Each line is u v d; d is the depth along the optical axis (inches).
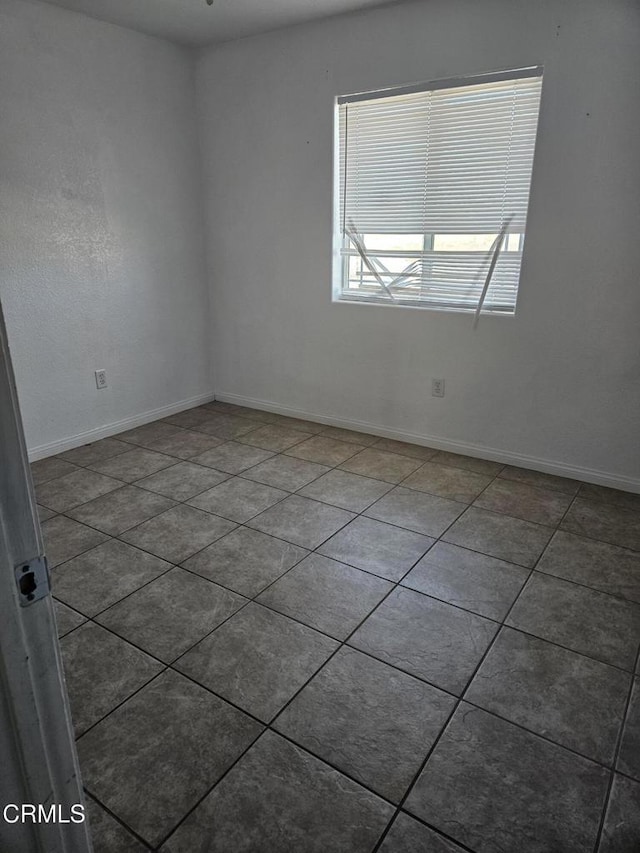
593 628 72.9
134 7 111.1
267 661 67.0
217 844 46.9
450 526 97.5
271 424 148.3
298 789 51.6
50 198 116.3
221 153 142.8
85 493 109.0
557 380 113.1
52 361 123.6
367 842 47.2
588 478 114.4
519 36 100.4
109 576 82.9
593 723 58.7
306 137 128.8
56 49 111.3
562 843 47.2
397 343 131.0
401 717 59.4
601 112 96.7
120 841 47.1
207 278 157.2
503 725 58.5
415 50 111.0
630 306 102.6
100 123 122.1
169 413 154.8
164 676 64.6
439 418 130.1
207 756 54.8
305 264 138.6
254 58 130.1
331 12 114.7
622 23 91.8
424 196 120.1
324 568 85.4
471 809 49.9
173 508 103.3
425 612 75.7
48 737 26.3
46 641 25.2
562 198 103.6
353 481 114.9
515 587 81.0
